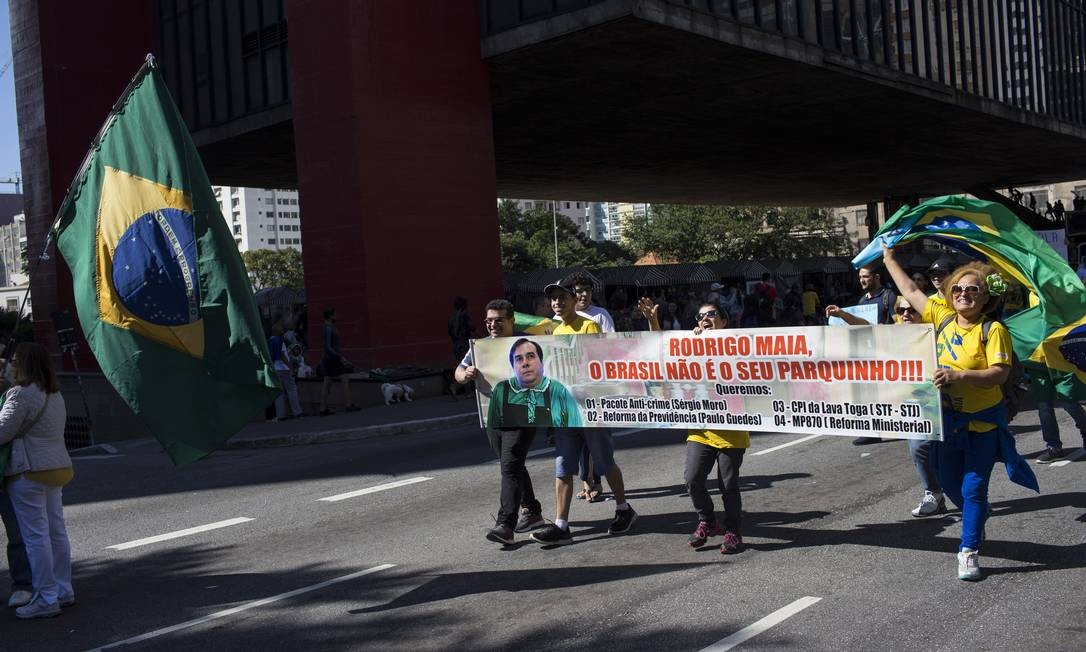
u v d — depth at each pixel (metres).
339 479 10.58
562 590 5.90
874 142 38.00
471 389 18.77
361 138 19.03
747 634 4.94
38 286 26.72
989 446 5.58
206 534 8.21
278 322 16.73
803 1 24.25
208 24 26.59
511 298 42.41
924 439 5.60
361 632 5.37
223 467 12.30
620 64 23.09
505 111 28.31
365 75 19.17
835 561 6.15
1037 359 7.23
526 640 5.06
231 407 6.34
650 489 8.88
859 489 8.30
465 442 12.89
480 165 21.19
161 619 5.83
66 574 6.20
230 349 6.34
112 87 27.02
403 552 7.07
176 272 6.37
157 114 6.48
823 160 43.09
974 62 32.47
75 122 26.25
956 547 6.33
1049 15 38.25
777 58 23.31
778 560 6.26
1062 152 44.16
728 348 6.28
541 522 7.31
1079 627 4.81
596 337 6.73
